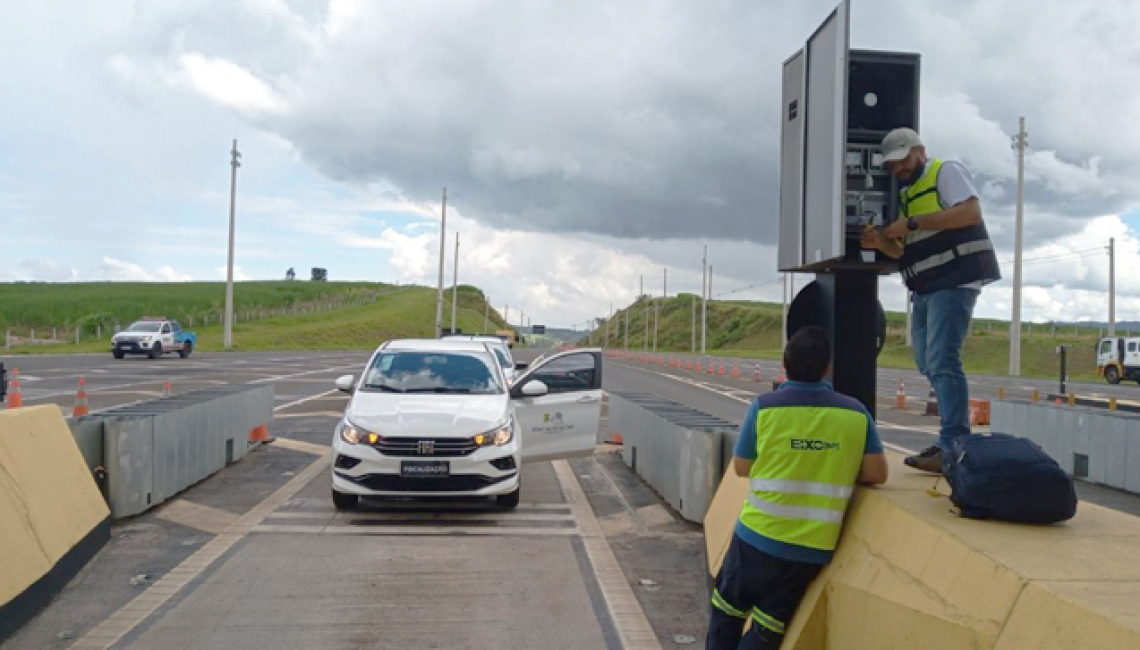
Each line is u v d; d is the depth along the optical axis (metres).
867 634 3.45
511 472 8.86
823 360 3.89
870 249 4.85
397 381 10.15
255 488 10.12
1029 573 2.82
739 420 19.47
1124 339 43.03
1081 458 11.95
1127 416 11.34
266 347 67.75
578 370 10.80
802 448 3.78
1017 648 2.69
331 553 7.31
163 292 106.19
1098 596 2.60
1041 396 28.72
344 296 123.06
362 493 8.61
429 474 8.55
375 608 5.90
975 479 3.43
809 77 4.98
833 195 4.50
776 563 3.78
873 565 3.57
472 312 169.00
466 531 8.22
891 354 75.31
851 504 4.00
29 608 5.52
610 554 7.45
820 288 5.37
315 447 13.50
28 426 6.31
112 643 5.19
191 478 9.93
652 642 5.36
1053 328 81.50
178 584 6.37
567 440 10.59
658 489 10.07
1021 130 46.03
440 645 5.24
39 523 5.96
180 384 26.06
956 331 4.45
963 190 4.33
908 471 4.47
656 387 32.28
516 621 5.70
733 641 4.00
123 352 41.69
